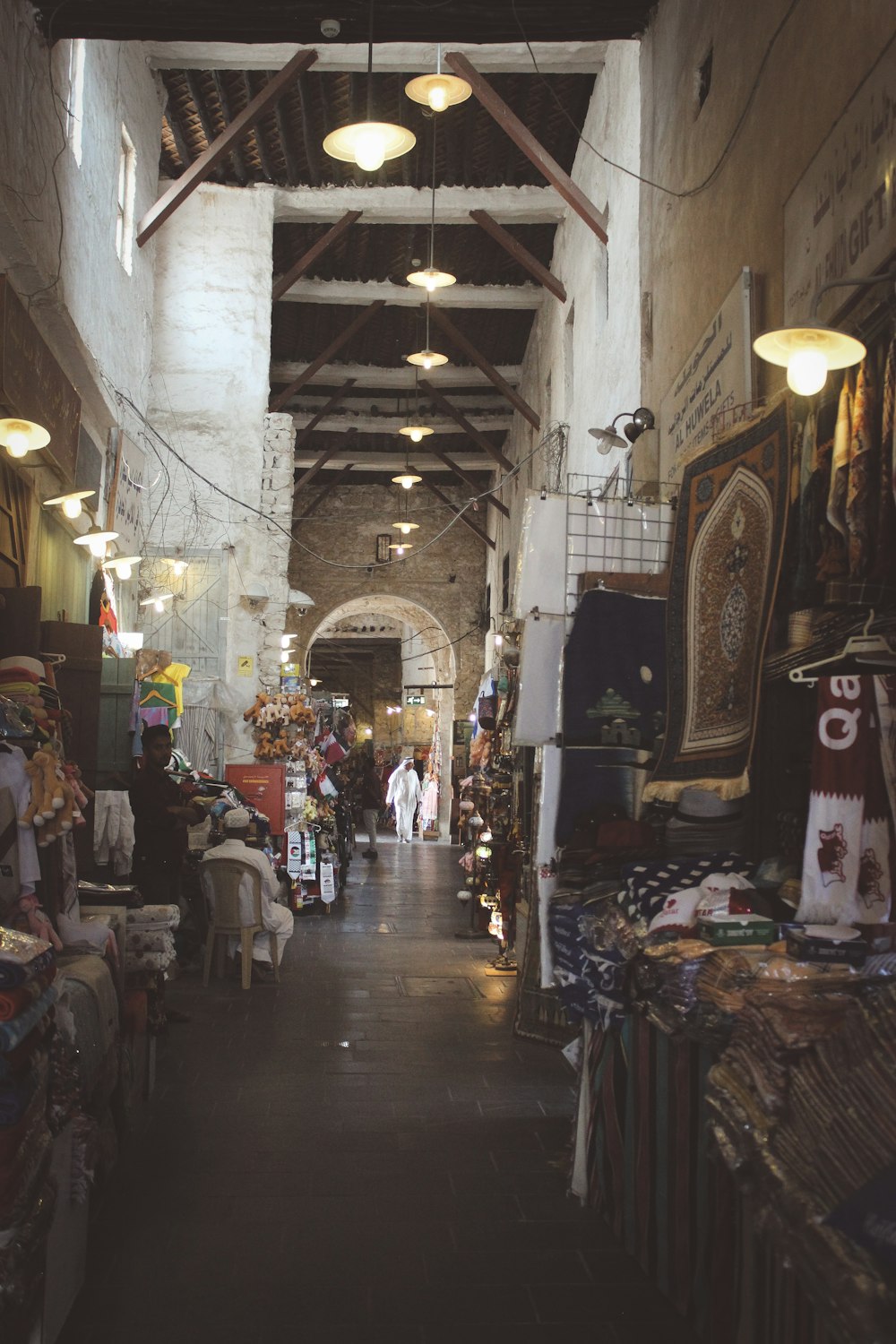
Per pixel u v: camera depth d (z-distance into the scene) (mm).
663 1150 3443
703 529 4477
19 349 5652
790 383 3275
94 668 6281
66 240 8547
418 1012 7344
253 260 13891
